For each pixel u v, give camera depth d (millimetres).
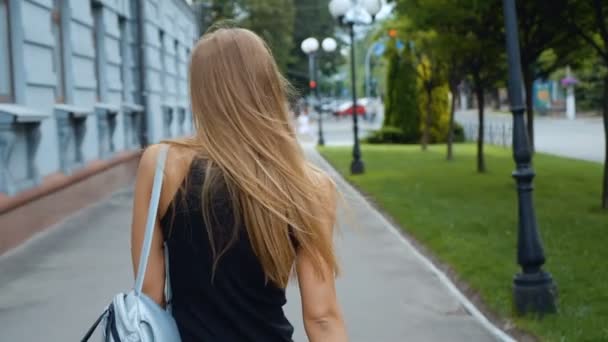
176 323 1869
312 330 1928
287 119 1989
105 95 16250
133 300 1878
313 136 45281
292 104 2109
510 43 6695
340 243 10469
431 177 19078
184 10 31172
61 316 6898
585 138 36156
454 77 24688
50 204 11477
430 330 6461
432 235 10562
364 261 9281
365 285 8070
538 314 6496
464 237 10367
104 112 15531
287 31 66312
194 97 1946
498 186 16859
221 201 1835
